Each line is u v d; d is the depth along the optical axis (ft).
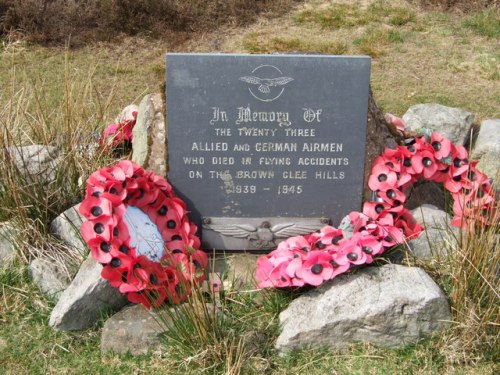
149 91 24.57
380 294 12.24
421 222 14.62
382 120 15.08
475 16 30.42
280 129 14.33
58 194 15.35
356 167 14.71
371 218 14.43
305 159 14.57
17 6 28.91
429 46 28.04
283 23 30.81
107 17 29.40
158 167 14.79
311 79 14.05
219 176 14.62
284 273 13.03
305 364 12.07
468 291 12.39
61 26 28.96
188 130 14.30
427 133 16.61
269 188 14.75
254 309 13.28
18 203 14.40
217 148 14.43
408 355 12.16
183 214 14.16
